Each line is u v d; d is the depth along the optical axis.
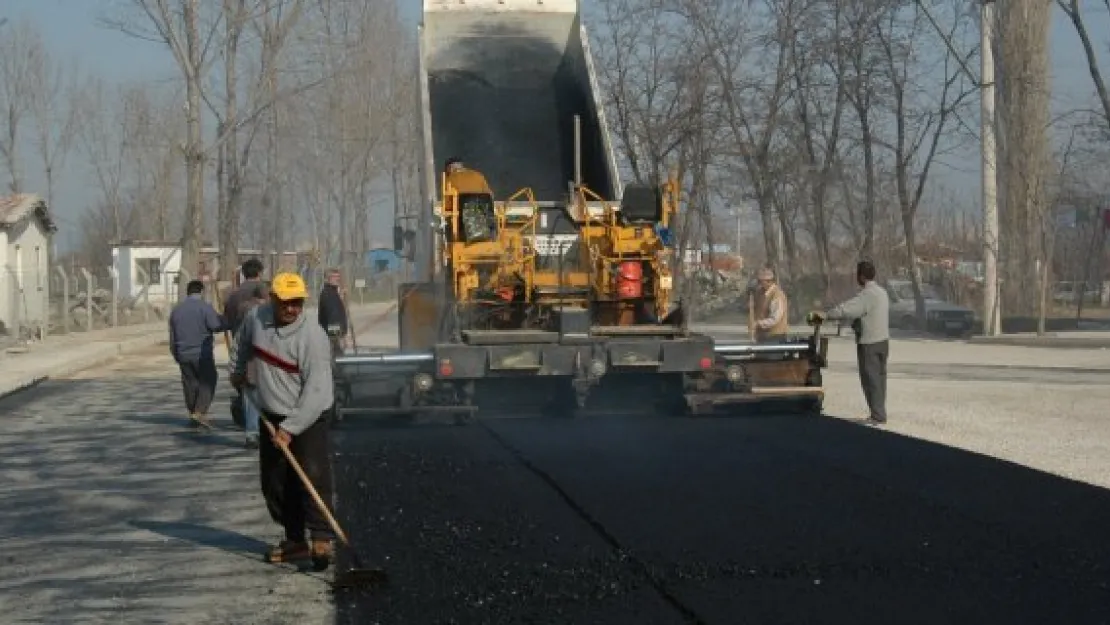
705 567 7.48
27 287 39.41
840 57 38.06
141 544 8.82
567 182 15.68
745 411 14.46
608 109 34.81
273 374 7.86
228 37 39.38
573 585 7.18
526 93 16.34
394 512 9.20
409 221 16.97
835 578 7.21
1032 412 14.87
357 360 13.22
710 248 47.44
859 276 13.82
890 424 13.67
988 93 31.14
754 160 38.50
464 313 13.85
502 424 13.78
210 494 10.67
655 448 11.93
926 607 6.64
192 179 36.16
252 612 7.06
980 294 44.06
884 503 9.22
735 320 44.16
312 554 7.90
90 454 13.05
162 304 48.91
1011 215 38.19
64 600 7.39
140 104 76.31
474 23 16.48
